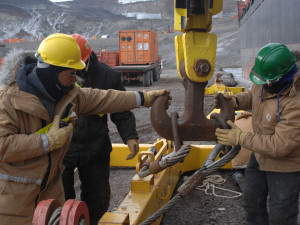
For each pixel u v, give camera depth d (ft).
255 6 46.26
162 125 6.67
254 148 7.06
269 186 7.96
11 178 5.90
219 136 6.82
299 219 10.62
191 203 12.25
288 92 7.18
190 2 5.81
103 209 9.32
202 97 6.45
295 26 26.00
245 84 50.37
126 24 441.68
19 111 5.94
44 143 5.82
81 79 8.58
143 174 9.30
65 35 6.31
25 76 6.00
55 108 6.33
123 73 56.08
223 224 10.76
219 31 194.39
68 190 8.95
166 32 247.70
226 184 13.69
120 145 16.10
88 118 8.61
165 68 101.71
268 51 7.28
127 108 7.45
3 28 471.62
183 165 14.28
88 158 8.78
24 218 6.02
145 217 8.69
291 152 7.41
